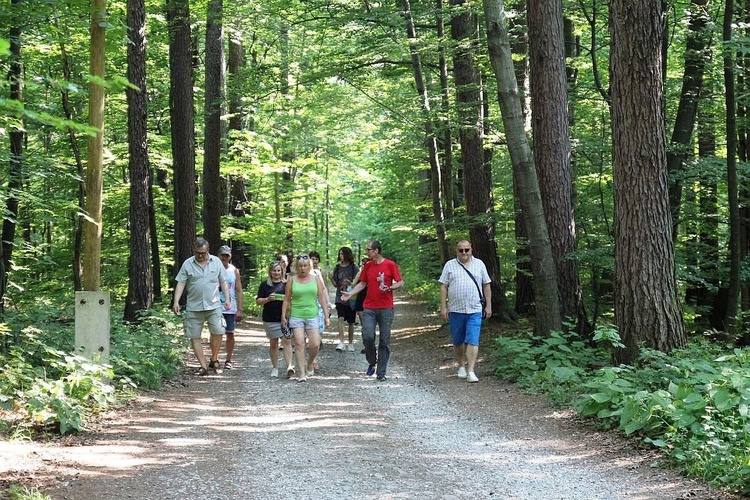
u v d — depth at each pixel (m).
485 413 8.50
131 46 13.33
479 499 5.25
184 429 7.49
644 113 8.81
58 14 10.21
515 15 15.21
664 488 5.43
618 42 8.88
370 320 11.29
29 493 4.89
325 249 45.12
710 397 6.71
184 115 16.84
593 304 16.58
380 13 15.88
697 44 13.08
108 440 6.77
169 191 23.66
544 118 12.23
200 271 11.38
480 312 10.91
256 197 29.94
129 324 12.63
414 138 22.27
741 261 14.33
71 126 3.60
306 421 8.08
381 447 6.86
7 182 11.59
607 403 7.51
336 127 26.98
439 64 18.78
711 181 13.13
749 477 5.17
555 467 6.13
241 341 16.62
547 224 12.25
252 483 5.57
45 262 15.35
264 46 29.55
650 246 8.88
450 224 16.70
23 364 7.60
